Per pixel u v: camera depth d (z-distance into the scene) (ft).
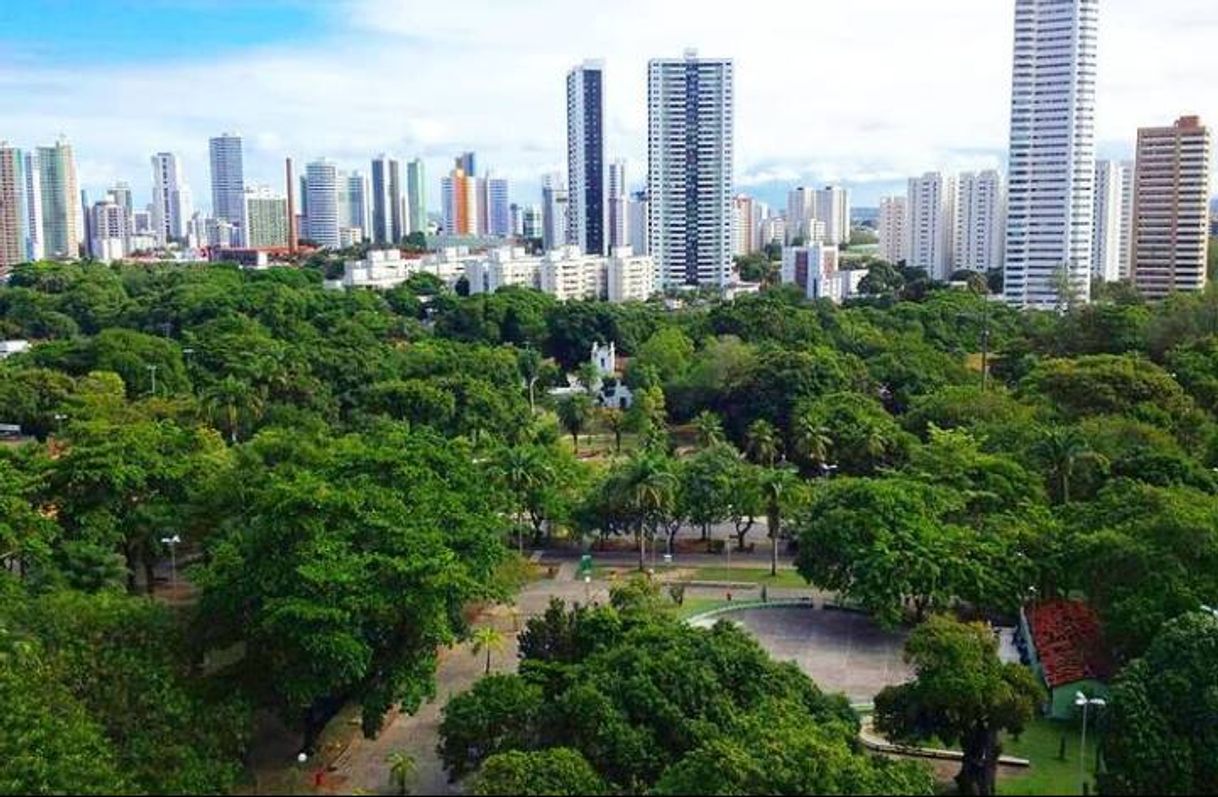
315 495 230.48
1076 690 236.84
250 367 496.64
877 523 291.58
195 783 183.21
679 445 521.24
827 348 572.10
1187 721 196.44
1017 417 411.34
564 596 325.83
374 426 441.68
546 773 171.12
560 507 359.66
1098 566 255.09
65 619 214.69
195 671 221.66
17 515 277.85
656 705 189.98
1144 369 439.63
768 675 205.05
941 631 207.51
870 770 168.45
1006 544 287.48
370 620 217.56
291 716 220.84
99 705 197.06
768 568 355.56
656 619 229.66
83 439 338.75
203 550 313.73
